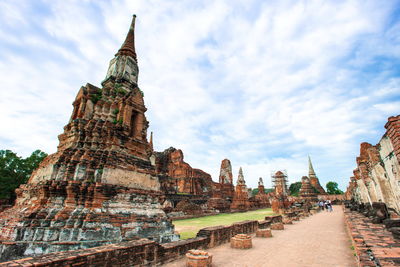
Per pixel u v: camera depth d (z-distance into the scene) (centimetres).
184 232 1642
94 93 1480
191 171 5506
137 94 1562
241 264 841
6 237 899
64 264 556
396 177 1084
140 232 1109
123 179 1221
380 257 548
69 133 1323
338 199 7062
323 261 862
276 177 7025
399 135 838
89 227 958
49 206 1002
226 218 2955
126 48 1850
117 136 1319
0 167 3541
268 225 1877
